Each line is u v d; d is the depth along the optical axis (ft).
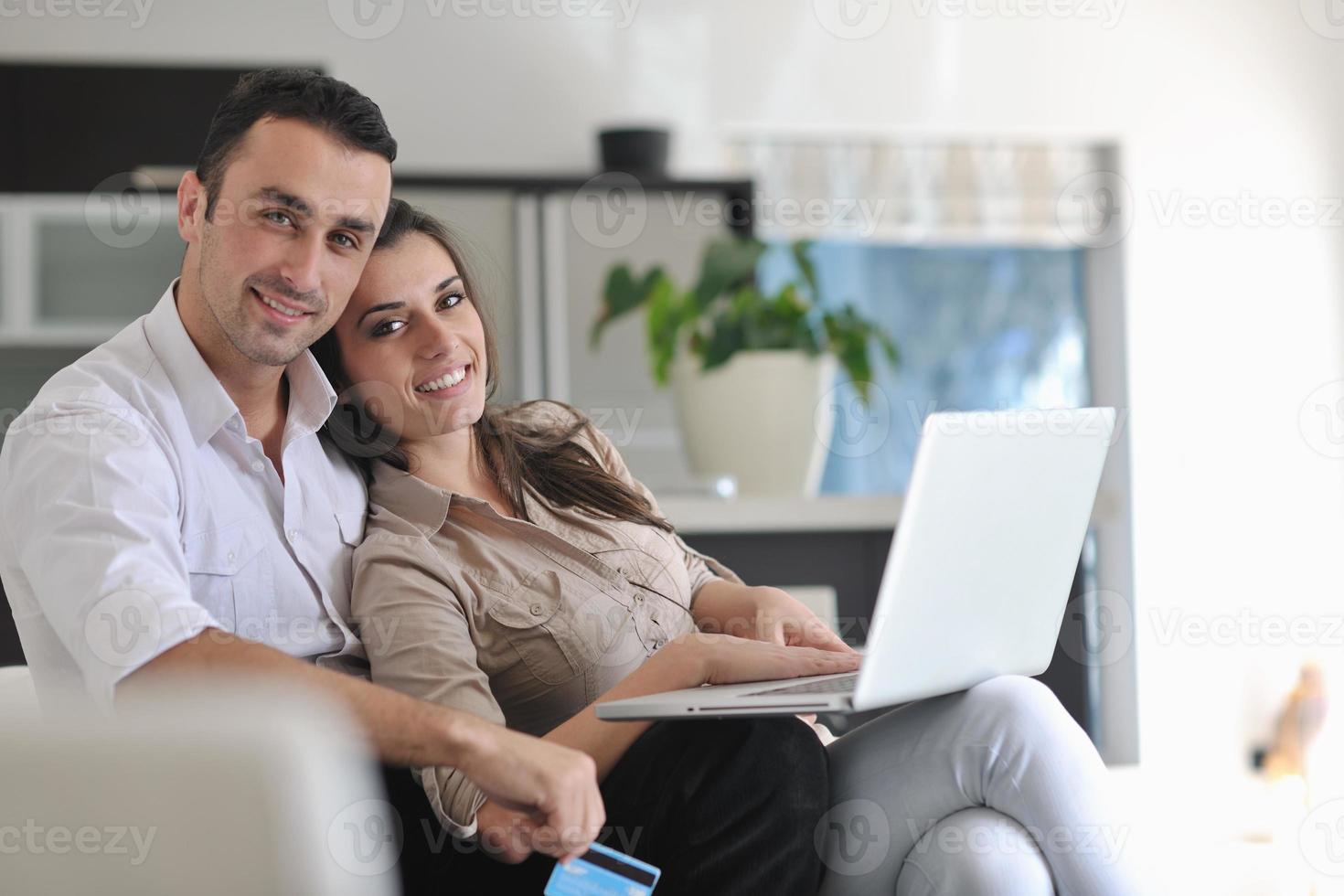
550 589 4.73
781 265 17.35
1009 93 15.57
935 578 3.67
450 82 14.62
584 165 14.88
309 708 2.93
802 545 8.93
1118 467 15.24
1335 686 14.70
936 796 4.03
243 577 4.37
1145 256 15.57
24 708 3.16
